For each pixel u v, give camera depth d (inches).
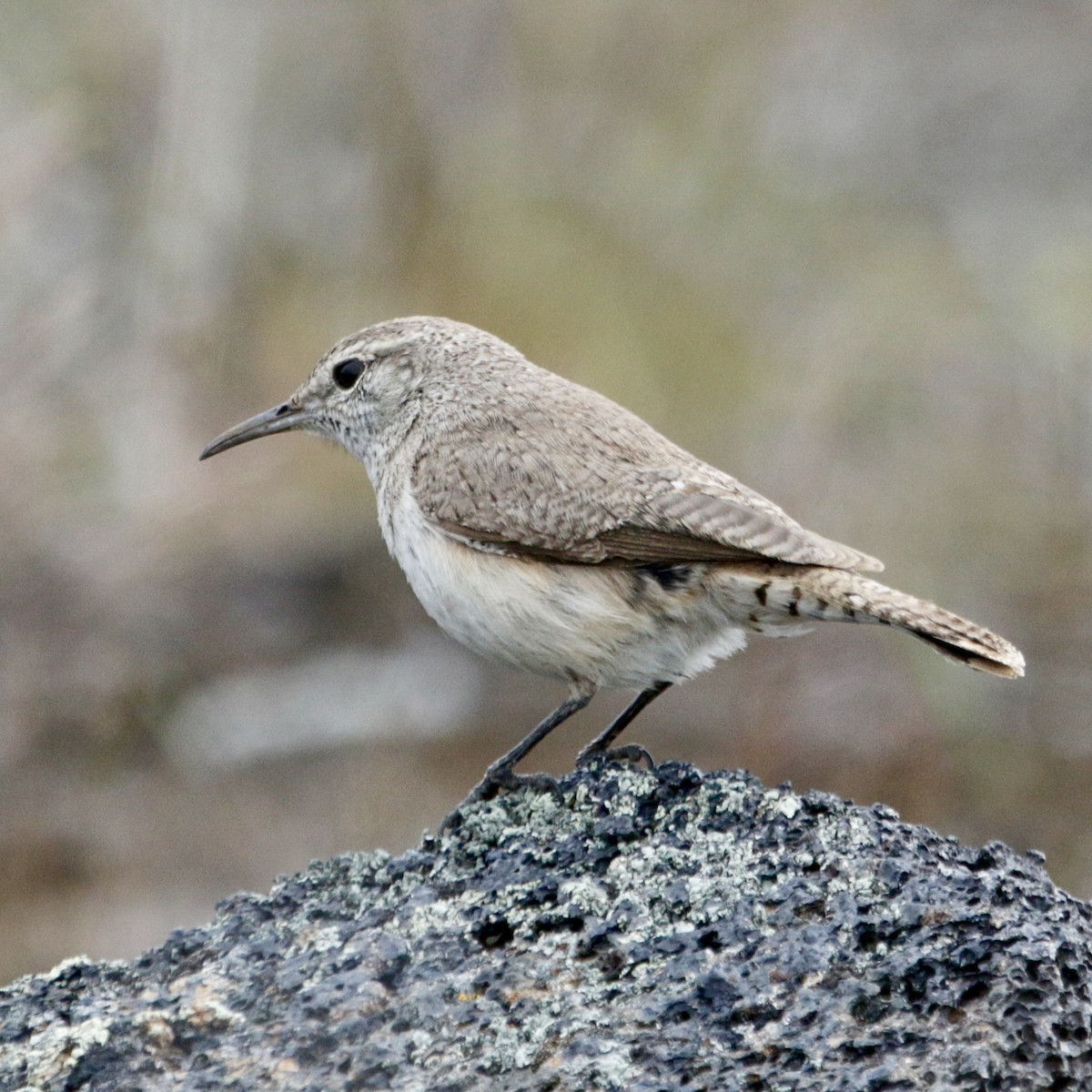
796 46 864.9
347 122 822.5
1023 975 207.0
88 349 652.7
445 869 248.1
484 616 298.2
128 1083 207.5
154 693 623.2
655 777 256.8
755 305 755.4
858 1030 206.8
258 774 598.2
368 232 795.4
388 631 681.0
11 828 568.7
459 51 839.7
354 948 225.6
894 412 699.4
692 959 219.6
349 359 334.3
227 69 792.3
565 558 291.0
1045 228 815.7
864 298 745.6
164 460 643.5
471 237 771.4
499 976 220.1
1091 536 645.9
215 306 743.1
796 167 827.4
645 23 839.7
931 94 871.7
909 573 650.2
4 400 615.5
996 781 583.8
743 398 714.8
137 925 529.7
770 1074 203.2
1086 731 589.6
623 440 303.1
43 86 763.4
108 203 749.3
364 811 578.6
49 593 612.7
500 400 312.5
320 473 690.2
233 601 664.4
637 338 733.9
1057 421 685.3
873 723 581.6
